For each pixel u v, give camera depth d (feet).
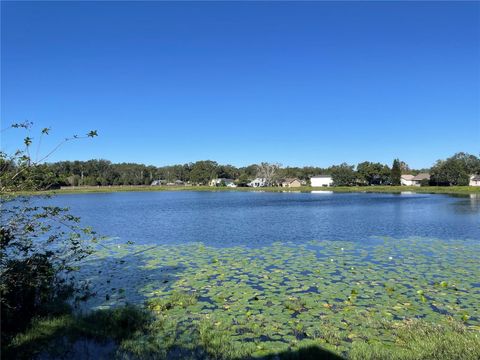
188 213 128.16
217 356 20.74
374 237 69.05
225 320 26.68
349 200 197.16
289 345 22.34
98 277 40.11
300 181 483.51
